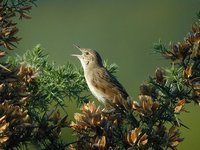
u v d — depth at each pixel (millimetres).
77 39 130375
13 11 14188
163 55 14352
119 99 13633
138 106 13383
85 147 13211
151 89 14078
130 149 13078
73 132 13578
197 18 14602
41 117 13750
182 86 13820
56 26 129375
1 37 13750
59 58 114938
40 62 15492
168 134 13297
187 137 38625
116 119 13531
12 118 12609
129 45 125750
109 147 13297
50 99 15156
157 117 13453
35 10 128375
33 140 13367
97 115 13383
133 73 98875
